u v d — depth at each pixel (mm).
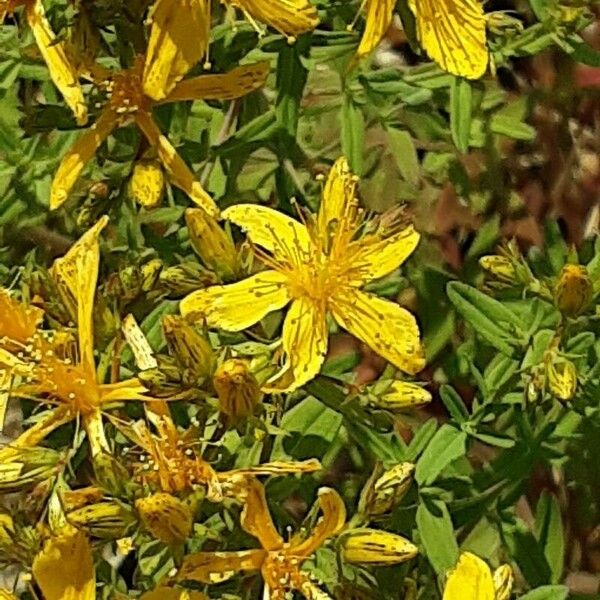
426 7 164
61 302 154
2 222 182
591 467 173
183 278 157
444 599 148
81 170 164
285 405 160
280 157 177
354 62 161
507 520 168
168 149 163
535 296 163
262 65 164
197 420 149
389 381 155
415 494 160
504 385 163
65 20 161
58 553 146
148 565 152
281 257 158
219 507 152
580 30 179
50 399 155
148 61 157
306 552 149
